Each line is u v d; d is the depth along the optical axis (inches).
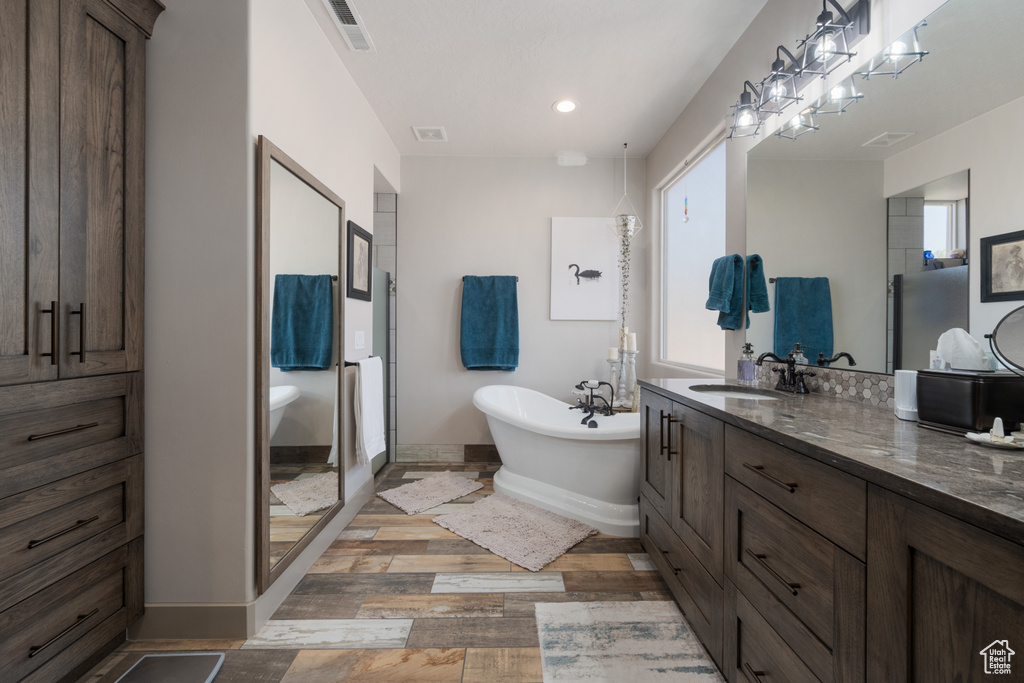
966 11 45.5
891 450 34.9
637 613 67.6
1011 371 41.1
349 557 84.3
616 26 84.5
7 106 43.2
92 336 52.3
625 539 92.0
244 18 60.1
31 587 45.7
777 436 41.9
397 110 117.1
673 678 54.2
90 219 51.9
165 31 59.9
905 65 52.4
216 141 60.1
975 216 44.5
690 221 123.4
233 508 61.0
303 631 63.1
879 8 55.7
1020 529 20.3
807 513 37.9
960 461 31.7
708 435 57.7
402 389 147.9
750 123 77.2
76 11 49.6
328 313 86.4
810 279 68.4
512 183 148.3
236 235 60.5
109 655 57.7
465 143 138.3
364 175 111.7
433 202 147.6
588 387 128.4
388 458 146.3
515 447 112.6
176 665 55.8
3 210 43.1
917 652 27.2
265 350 63.1
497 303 143.7
